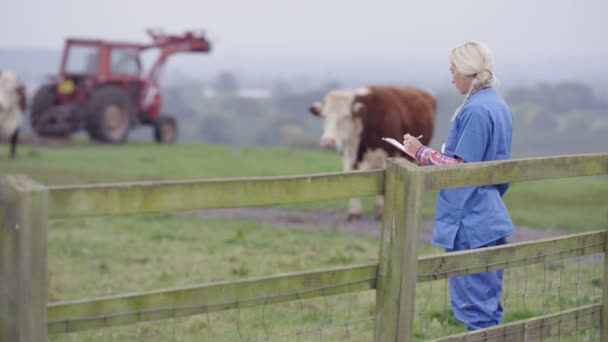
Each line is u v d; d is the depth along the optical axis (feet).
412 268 9.66
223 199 8.57
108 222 31.22
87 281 20.79
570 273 22.06
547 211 35.60
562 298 18.52
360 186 9.61
